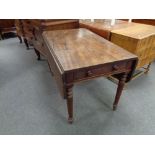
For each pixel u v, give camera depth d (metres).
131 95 1.72
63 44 1.33
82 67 0.95
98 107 1.56
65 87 1.02
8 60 2.67
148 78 2.06
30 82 1.99
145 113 1.47
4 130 1.29
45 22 1.86
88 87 1.87
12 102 1.62
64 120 1.40
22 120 1.39
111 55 1.11
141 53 1.57
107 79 2.02
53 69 1.22
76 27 2.16
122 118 1.42
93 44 1.33
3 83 1.97
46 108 1.54
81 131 1.29
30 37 2.43
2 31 3.76
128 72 1.21
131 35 1.50
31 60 2.66
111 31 1.64
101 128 1.32
